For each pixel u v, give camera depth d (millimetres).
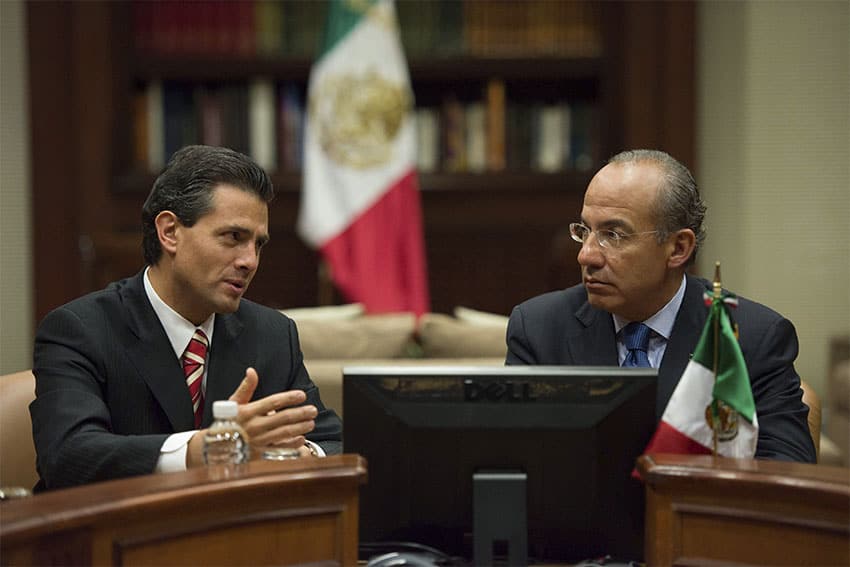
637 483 6402
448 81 23875
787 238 21266
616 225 8008
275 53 23031
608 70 22984
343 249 20531
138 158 23094
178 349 8125
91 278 21484
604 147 23125
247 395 7016
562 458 6340
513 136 23172
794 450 7859
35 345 8055
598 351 8484
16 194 22859
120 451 7008
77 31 22797
